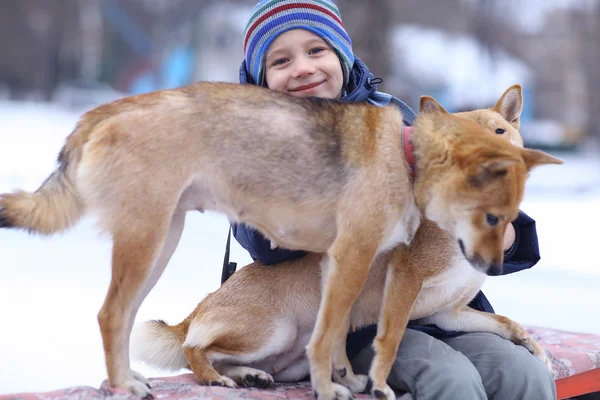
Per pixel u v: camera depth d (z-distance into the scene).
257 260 5.32
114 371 4.31
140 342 5.19
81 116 4.60
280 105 4.64
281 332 5.02
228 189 4.55
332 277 4.52
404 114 5.87
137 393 4.26
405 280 4.82
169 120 4.37
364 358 5.09
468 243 4.51
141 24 55.81
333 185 4.55
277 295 5.05
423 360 4.62
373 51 20.52
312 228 4.67
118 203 4.28
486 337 5.00
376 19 20.58
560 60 50.53
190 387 4.58
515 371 4.67
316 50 5.67
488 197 4.40
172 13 55.03
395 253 4.89
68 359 6.57
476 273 5.05
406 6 48.66
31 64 52.88
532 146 33.91
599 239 15.13
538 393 4.62
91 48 54.81
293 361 5.26
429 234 4.87
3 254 12.55
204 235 15.81
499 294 10.45
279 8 5.55
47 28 53.09
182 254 12.90
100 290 9.72
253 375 4.85
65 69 54.31
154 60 55.50
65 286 9.84
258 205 4.61
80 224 4.59
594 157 34.53
